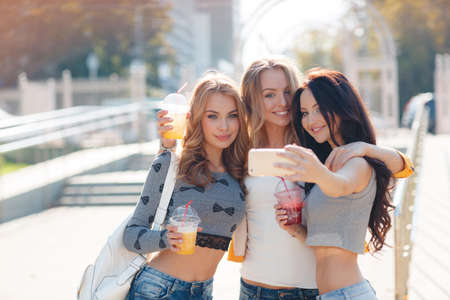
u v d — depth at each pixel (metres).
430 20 30.81
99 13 34.75
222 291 3.92
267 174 1.73
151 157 10.52
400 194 2.83
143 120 12.77
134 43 37.34
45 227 6.43
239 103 2.48
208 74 2.60
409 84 30.23
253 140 2.68
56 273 4.50
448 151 10.00
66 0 33.84
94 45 35.97
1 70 34.62
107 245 2.24
